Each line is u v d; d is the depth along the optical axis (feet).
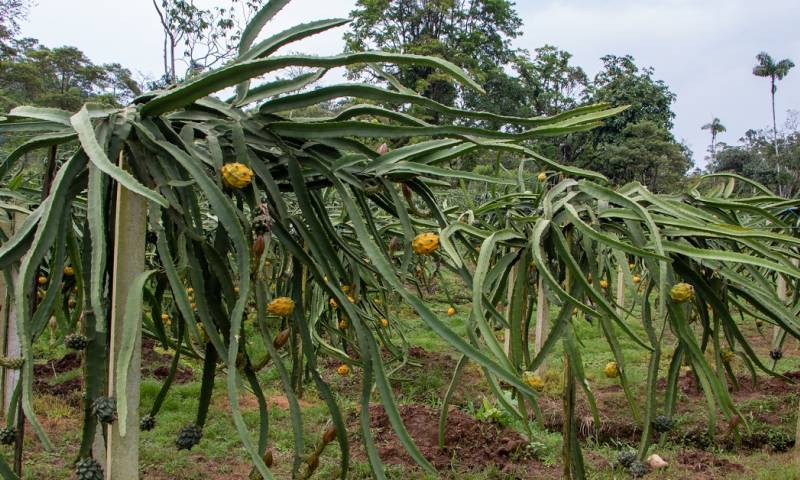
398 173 4.00
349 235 9.68
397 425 3.33
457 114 3.30
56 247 2.88
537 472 8.43
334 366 13.88
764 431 9.83
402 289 3.35
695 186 6.16
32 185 10.61
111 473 2.97
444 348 16.26
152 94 3.23
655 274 4.82
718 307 5.16
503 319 4.27
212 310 3.52
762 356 15.38
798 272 4.17
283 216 3.51
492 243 4.37
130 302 2.67
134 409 2.99
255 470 3.55
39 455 8.30
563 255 4.66
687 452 9.14
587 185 5.08
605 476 8.15
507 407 3.86
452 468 8.39
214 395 11.45
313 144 3.66
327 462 8.59
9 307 6.72
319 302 8.78
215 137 3.30
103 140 2.90
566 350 5.10
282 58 2.81
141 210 3.07
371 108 3.48
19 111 3.01
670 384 5.11
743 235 4.53
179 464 8.38
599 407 11.05
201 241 3.25
